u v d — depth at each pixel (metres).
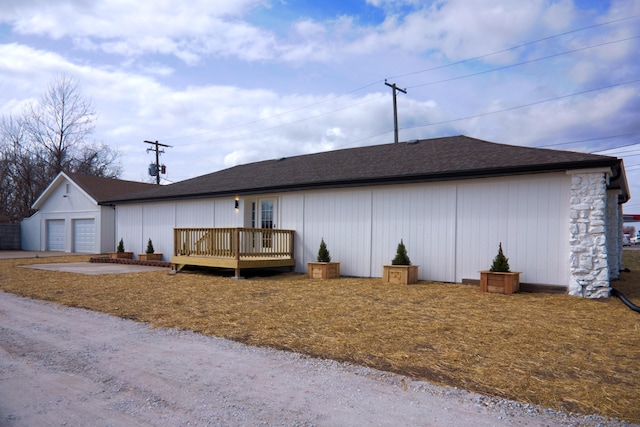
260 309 6.57
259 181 13.20
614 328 5.34
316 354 4.32
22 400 3.24
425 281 9.63
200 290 8.52
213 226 14.02
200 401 3.19
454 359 4.13
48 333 5.29
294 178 12.33
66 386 3.52
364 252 10.72
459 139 12.48
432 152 11.52
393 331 5.20
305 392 3.34
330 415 2.92
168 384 3.54
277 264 11.34
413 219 9.96
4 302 7.46
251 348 4.55
